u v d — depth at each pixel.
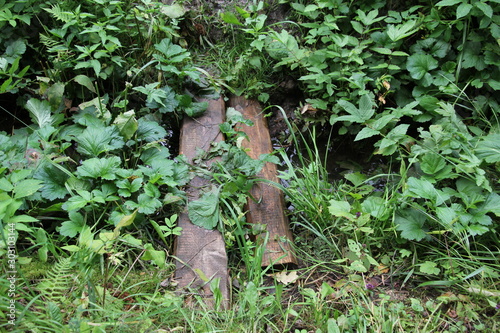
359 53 3.34
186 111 3.29
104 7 3.44
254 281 2.50
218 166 2.93
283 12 3.92
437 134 2.94
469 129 3.27
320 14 3.74
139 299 2.33
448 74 3.35
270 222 2.86
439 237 2.75
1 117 3.45
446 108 3.04
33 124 3.17
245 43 3.81
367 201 2.81
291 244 2.78
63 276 2.25
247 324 2.31
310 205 2.89
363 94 3.17
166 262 2.61
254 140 3.39
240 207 2.84
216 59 3.80
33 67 3.48
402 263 2.73
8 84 3.00
